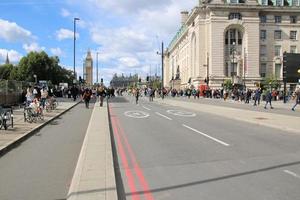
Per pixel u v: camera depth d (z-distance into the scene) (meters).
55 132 19.59
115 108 40.19
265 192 8.16
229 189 8.43
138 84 159.38
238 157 12.27
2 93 34.91
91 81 169.12
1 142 14.80
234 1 111.00
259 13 113.25
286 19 115.06
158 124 23.30
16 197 8.01
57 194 8.23
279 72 115.25
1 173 10.25
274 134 18.28
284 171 10.20
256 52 111.31
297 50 115.62
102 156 11.88
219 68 109.69
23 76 122.69
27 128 19.94
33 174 10.12
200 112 34.16
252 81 110.00
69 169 10.75
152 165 11.17
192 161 11.68
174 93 94.62
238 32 111.88
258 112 33.00
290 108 41.38
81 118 28.23
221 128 20.92
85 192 7.86
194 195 8.00
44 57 125.12
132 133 18.92
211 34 110.00
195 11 113.81
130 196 8.02
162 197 7.90
